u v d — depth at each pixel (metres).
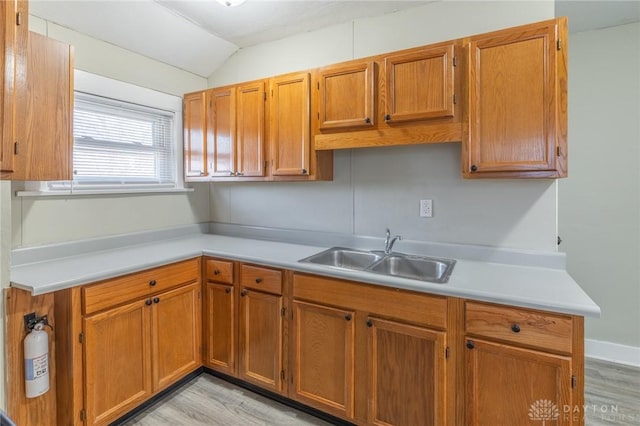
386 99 1.97
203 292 2.38
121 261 2.01
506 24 1.96
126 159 2.56
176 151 2.89
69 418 1.70
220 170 2.66
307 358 1.97
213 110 2.67
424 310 1.62
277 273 2.06
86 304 1.72
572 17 2.42
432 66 1.83
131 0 2.19
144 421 1.95
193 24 2.52
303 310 1.98
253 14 2.38
